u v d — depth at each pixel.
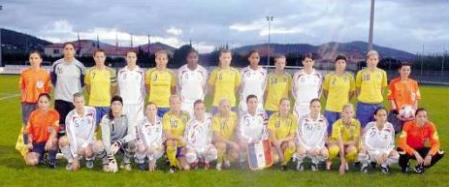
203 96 9.88
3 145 10.83
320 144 8.50
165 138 8.41
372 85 9.51
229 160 8.75
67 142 8.30
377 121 8.43
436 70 55.19
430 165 8.44
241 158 8.77
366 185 7.57
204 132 8.58
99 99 9.29
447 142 12.30
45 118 8.55
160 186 7.34
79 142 8.35
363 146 8.42
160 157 9.05
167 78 9.57
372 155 8.37
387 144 8.40
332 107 9.71
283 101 8.75
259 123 8.80
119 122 8.29
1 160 9.12
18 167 8.52
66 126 8.34
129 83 9.46
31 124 8.55
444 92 34.59
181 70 9.82
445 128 15.17
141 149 8.26
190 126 8.49
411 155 8.38
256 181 7.70
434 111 20.86
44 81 9.41
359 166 8.98
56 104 9.41
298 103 9.91
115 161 8.36
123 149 8.43
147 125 8.33
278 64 9.94
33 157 8.55
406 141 8.54
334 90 9.68
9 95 25.36
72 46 9.37
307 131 8.56
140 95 9.57
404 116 9.59
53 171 8.21
